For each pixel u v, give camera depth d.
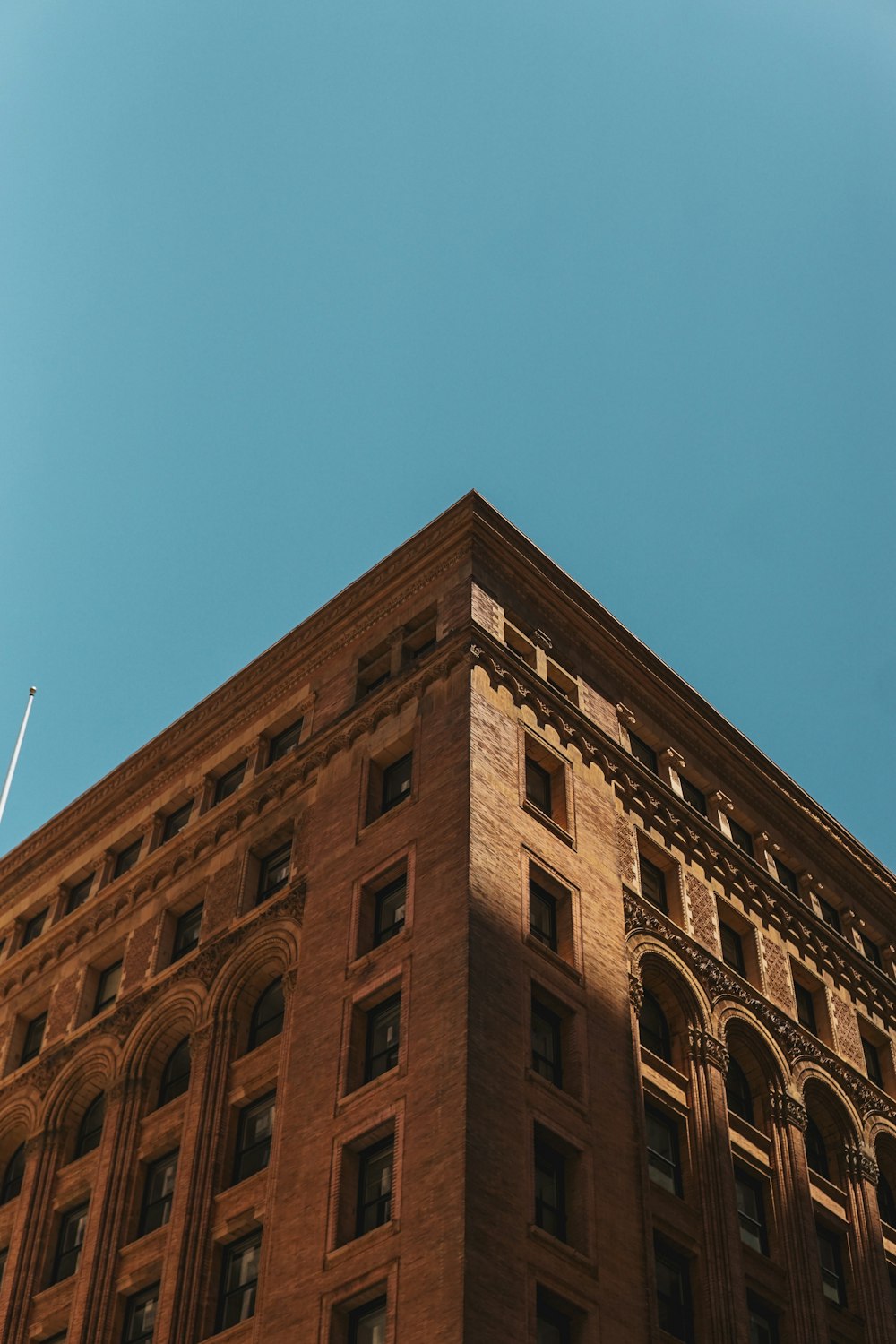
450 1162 31.11
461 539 47.28
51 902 53.94
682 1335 35.06
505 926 36.41
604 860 42.16
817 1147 44.94
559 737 44.19
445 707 42.09
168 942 46.34
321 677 49.12
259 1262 34.97
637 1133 36.47
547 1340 30.95
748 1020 44.06
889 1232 44.50
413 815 39.81
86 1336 37.06
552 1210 33.34
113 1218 39.41
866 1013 50.81
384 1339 30.48
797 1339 37.78
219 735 51.78
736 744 53.06
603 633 49.53
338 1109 34.84
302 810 44.72
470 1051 32.78
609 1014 38.16
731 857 48.91
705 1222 37.19
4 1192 45.06
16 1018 49.97
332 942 39.03
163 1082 42.66
